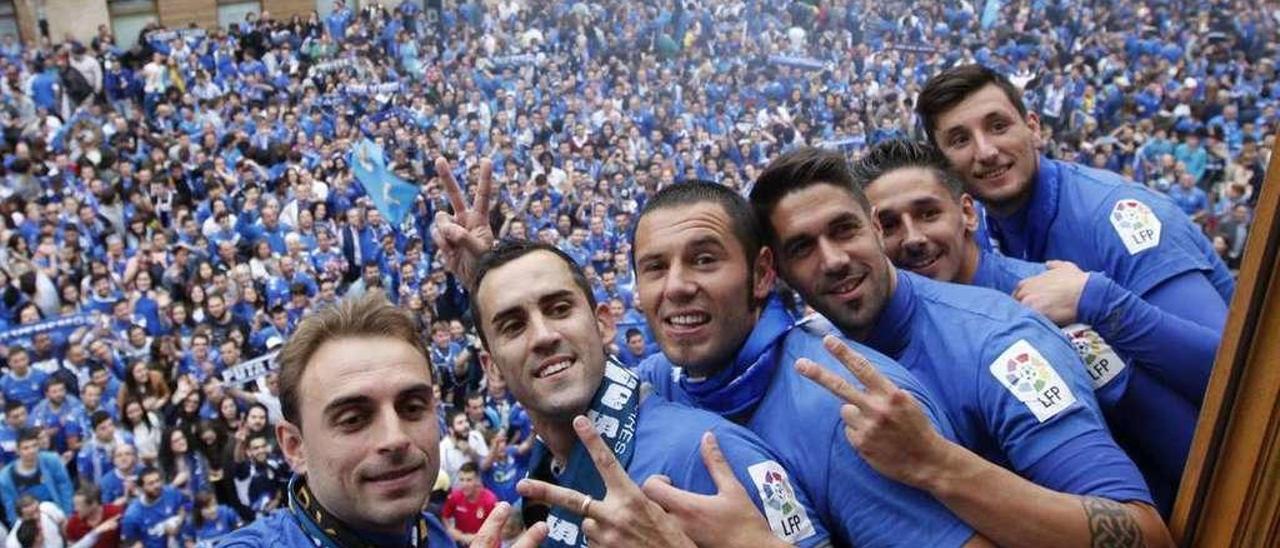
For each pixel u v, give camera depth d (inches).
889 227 81.6
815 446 62.8
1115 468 58.8
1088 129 634.8
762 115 686.5
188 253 388.8
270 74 714.2
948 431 62.0
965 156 90.7
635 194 552.1
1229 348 49.6
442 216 98.3
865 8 795.4
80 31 804.6
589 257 459.8
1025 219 92.0
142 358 305.3
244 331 334.0
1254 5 697.0
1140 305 69.5
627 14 797.9
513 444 272.8
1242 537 49.9
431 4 804.0
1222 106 590.9
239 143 546.0
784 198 70.4
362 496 64.7
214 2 864.3
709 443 61.3
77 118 580.7
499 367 74.4
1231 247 427.2
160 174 480.7
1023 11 767.1
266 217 429.4
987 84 89.8
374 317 68.0
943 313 69.5
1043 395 61.6
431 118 653.3
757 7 794.2
